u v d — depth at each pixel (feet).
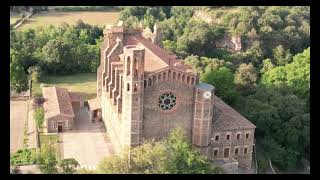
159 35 499.92
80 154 382.01
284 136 439.22
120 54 418.92
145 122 362.53
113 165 317.63
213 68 570.46
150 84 354.74
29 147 396.37
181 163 322.75
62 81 596.70
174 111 366.84
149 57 383.86
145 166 320.29
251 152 394.32
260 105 456.04
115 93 392.47
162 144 330.54
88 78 616.80
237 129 383.45
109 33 431.84
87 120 460.55
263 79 565.94
